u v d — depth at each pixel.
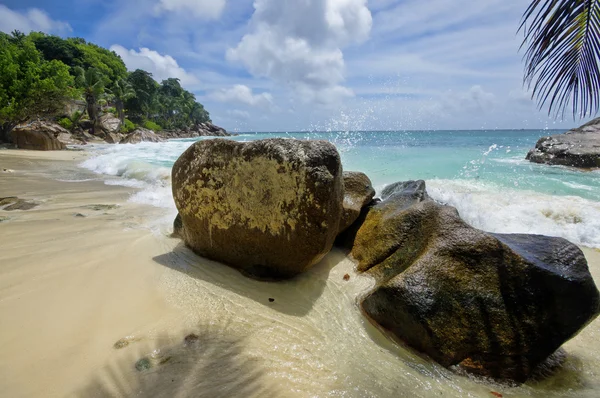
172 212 5.65
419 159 12.05
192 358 2.17
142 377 1.98
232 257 3.54
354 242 3.78
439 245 2.71
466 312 2.38
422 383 2.12
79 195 7.04
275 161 3.08
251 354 2.24
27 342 2.22
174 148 22.42
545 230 5.08
